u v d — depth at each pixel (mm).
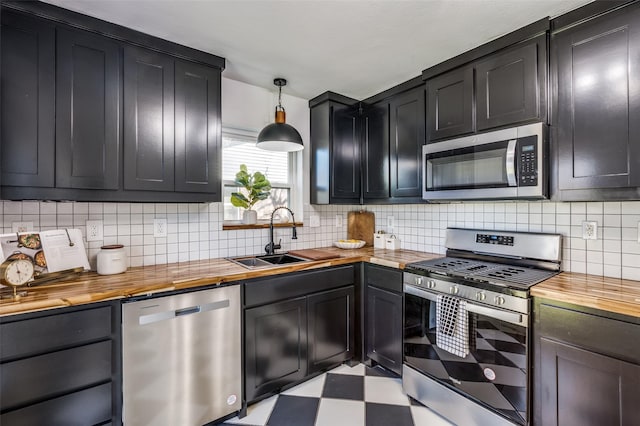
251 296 1843
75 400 1331
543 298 1422
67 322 1312
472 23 1625
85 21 1546
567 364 1352
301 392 2053
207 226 2248
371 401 1963
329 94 2582
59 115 1495
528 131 1605
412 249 2713
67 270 1634
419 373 1937
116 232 1898
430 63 2076
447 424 1748
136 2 1448
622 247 1627
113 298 1411
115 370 1426
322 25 1645
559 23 1549
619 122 1373
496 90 1774
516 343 1493
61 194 1506
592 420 1282
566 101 1531
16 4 1393
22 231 1612
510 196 1679
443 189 2014
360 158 2787
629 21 1348
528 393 1458
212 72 1979
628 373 1191
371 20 1600
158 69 1777
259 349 1877
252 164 2600
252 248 2465
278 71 2205
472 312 1662
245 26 1655
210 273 1772
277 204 2746
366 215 3070
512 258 2000
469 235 2232
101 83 1604
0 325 1183
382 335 2234
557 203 1854
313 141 2758
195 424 1648
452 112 1997
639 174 1319
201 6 1483
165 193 1805
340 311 2287
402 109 2402
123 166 1667
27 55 1425
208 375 1684
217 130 2004
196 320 1637
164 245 2070
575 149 1505
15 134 1400
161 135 1786
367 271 2363
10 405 1201
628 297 1287
